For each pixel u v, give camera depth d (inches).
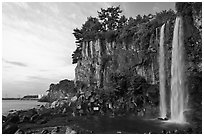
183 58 1029.8
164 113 1109.7
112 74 1535.4
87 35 2033.7
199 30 973.2
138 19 1800.0
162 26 1216.2
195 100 958.4
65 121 970.7
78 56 2218.3
